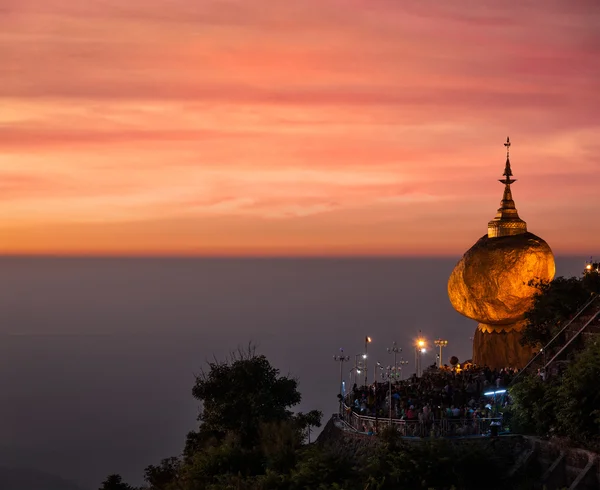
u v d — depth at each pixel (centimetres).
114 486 7756
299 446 6112
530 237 7812
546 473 4988
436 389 6009
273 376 7200
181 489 6116
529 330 7050
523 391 5469
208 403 7125
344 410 6431
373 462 5219
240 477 5688
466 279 7819
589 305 6725
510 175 8081
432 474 5081
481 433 5494
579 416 5000
